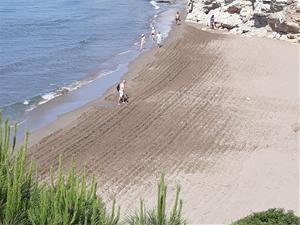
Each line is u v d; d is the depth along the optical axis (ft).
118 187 86.69
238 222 61.21
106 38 229.25
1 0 338.34
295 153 100.07
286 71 153.17
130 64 176.65
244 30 209.36
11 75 173.27
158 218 38.83
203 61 167.73
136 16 281.13
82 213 34.09
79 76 169.99
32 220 31.81
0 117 38.40
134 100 133.49
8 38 231.71
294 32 186.91
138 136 110.01
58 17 281.95
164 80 150.30
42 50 209.56
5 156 35.45
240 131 111.14
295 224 60.23
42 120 126.62
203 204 80.48
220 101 129.49
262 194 84.12
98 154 101.19
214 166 94.89
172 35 216.54
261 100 129.70
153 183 88.12
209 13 242.17
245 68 157.48
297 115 119.85
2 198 33.22
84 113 127.95
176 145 104.63
